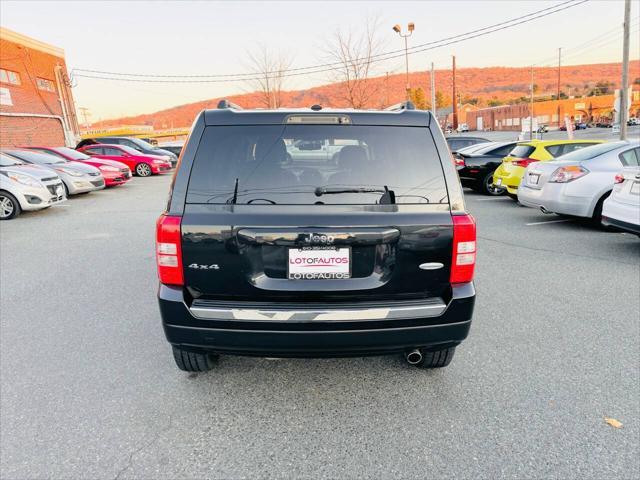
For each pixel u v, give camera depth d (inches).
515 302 160.7
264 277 86.4
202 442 89.1
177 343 89.4
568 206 275.1
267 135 88.7
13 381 111.6
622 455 83.6
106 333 139.4
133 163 721.0
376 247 86.0
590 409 97.8
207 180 86.8
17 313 155.9
